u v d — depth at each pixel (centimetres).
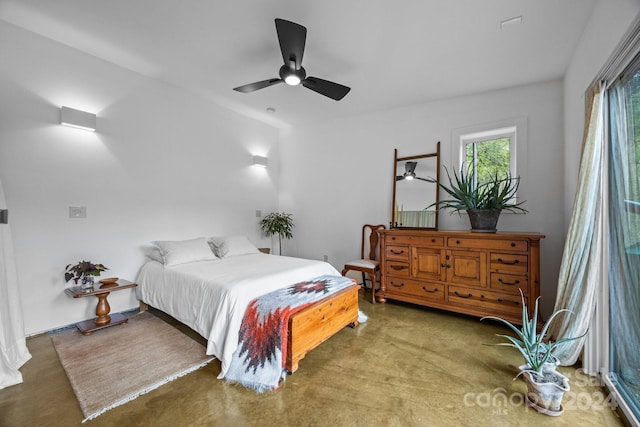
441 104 355
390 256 333
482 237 274
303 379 183
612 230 176
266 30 230
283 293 217
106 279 272
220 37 241
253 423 144
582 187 197
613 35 160
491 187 309
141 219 319
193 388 173
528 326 180
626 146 160
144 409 154
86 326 256
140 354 213
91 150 280
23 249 240
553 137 291
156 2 200
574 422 146
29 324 243
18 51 237
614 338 173
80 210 273
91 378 182
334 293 238
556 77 288
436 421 146
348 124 433
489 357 211
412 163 374
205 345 229
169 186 345
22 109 240
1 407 155
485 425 144
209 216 391
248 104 394
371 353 217
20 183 239
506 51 249
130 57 279
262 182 473
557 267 288
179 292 248
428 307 326
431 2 193
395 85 317
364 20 213
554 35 224
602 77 180
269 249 465
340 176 441
